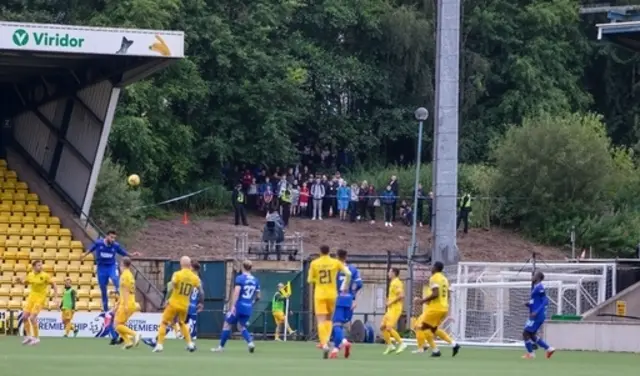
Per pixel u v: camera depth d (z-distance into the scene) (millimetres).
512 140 98812
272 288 67125
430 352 46656
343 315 42000
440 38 58906
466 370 34531
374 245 90438
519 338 59531
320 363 36531
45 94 67625
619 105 115500
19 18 92062
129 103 93250
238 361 36781
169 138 96938
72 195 67125
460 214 94875
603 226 95625
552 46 112250
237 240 74875
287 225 91500
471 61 109625
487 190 98625
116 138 91125
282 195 90750
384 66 111188
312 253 86000
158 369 31781
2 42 58812
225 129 101000
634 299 53812
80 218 66625
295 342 58750
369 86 109562
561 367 37656
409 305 63312
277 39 105938
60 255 64062
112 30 60375
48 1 94875
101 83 65188
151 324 58562
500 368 36281
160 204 95000
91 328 57750
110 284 62656
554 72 112125
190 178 100000
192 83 97875
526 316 59500
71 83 66312
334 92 109375
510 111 110375
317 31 110188
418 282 65688
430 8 110500
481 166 102500
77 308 61500
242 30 102312
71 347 45562
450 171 58906
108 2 93500
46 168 68062
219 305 67375
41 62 63906
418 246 88312
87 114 66188
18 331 59000
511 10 112688
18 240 64438
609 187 99000
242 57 100250
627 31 54531
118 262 65000
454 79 58812
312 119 108000
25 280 58750
